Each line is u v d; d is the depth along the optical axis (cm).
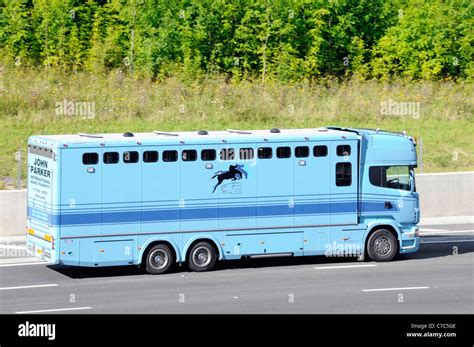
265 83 5475
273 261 3428
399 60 5928
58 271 3216
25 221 3762
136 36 5662
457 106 5475
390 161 3400
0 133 4653
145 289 2931
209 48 5603
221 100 5181
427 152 4978
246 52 5659
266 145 3253
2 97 4941
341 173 3341
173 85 5247
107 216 3098
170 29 5550
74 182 3061
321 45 5712
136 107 5025
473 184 4300
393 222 3400
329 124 5141
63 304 2736
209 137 3197
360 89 5519
